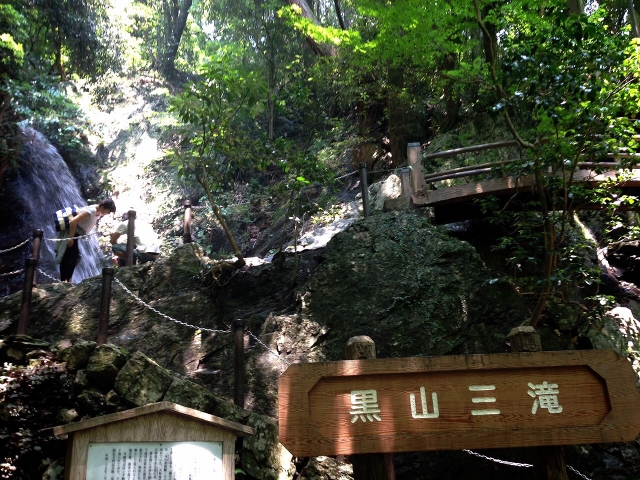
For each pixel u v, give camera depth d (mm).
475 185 6719
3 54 11469
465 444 2488
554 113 4781
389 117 11633
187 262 7453
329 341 6008
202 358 6105
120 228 8234
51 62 14180
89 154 15594
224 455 3564
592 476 5066
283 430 2439
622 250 7660
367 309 6102
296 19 8984
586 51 4848
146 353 6141
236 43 15148
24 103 12070
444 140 10492
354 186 11750
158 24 19797
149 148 15789
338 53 11086
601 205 6340
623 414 2572
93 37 13648
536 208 6867
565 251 5656
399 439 2477
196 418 3553
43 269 12070
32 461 4711
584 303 6727
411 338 5840
